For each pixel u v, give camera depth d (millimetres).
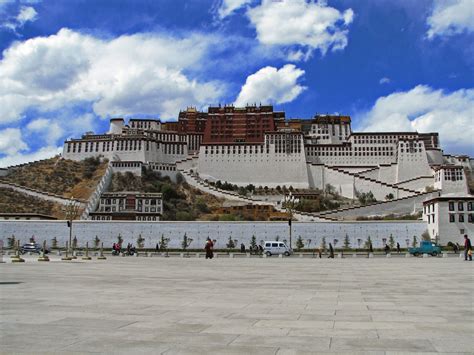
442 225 98750
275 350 9305
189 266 43125
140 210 141000
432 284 24016
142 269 37250
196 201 161125
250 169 192625
